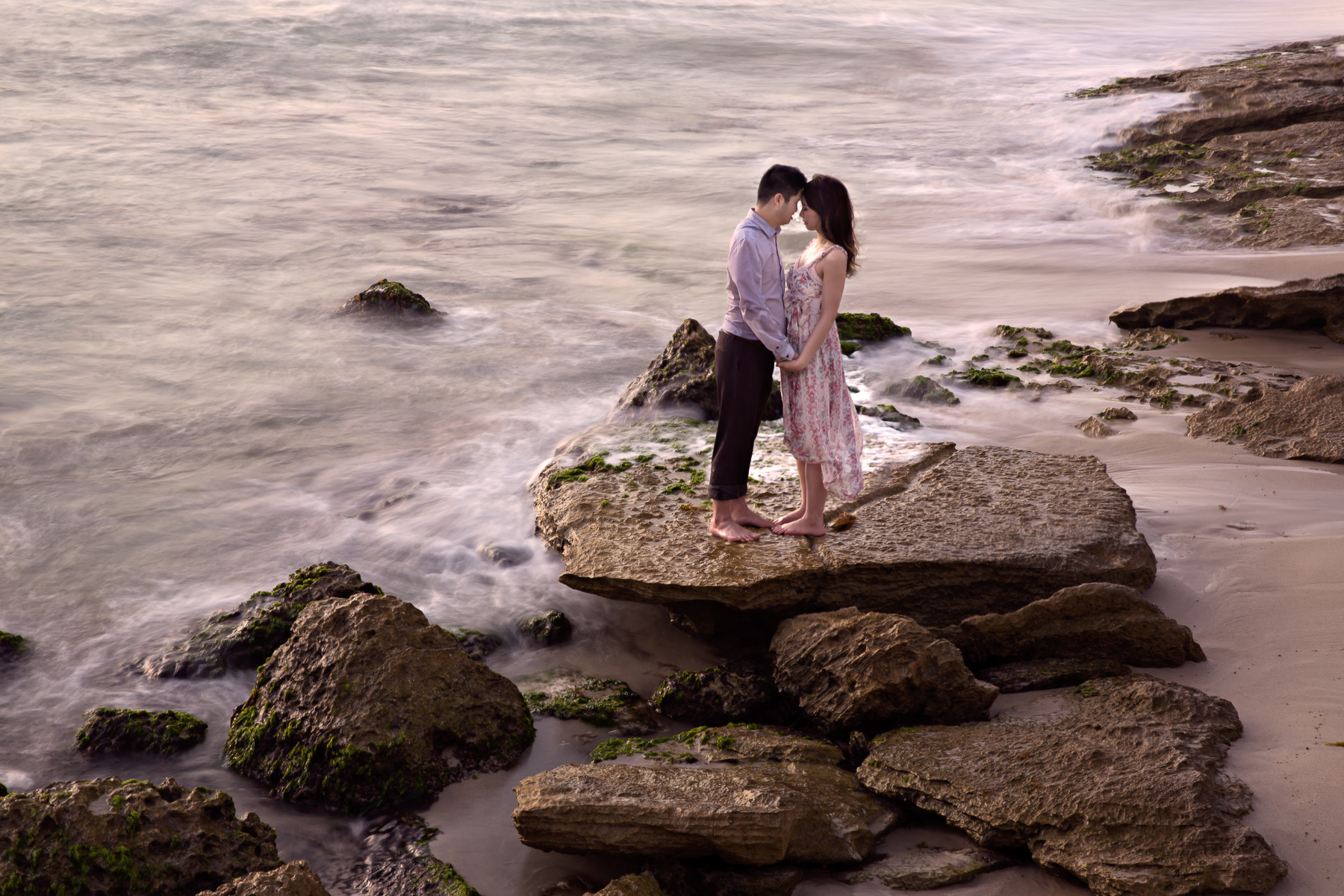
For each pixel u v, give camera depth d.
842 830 3.91
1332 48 29.00
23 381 9.70
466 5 37.88
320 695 4.60
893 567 5.36
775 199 5.09
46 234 14.72
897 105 27.12
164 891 3.69
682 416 7.98
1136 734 4.16
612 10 39.25
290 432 8.71
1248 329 10.43
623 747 4.59
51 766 4.72
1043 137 22.52
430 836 4.18
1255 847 3.51
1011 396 8.97
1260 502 6.46
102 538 6.91
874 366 9.84
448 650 4.76
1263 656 4.85
